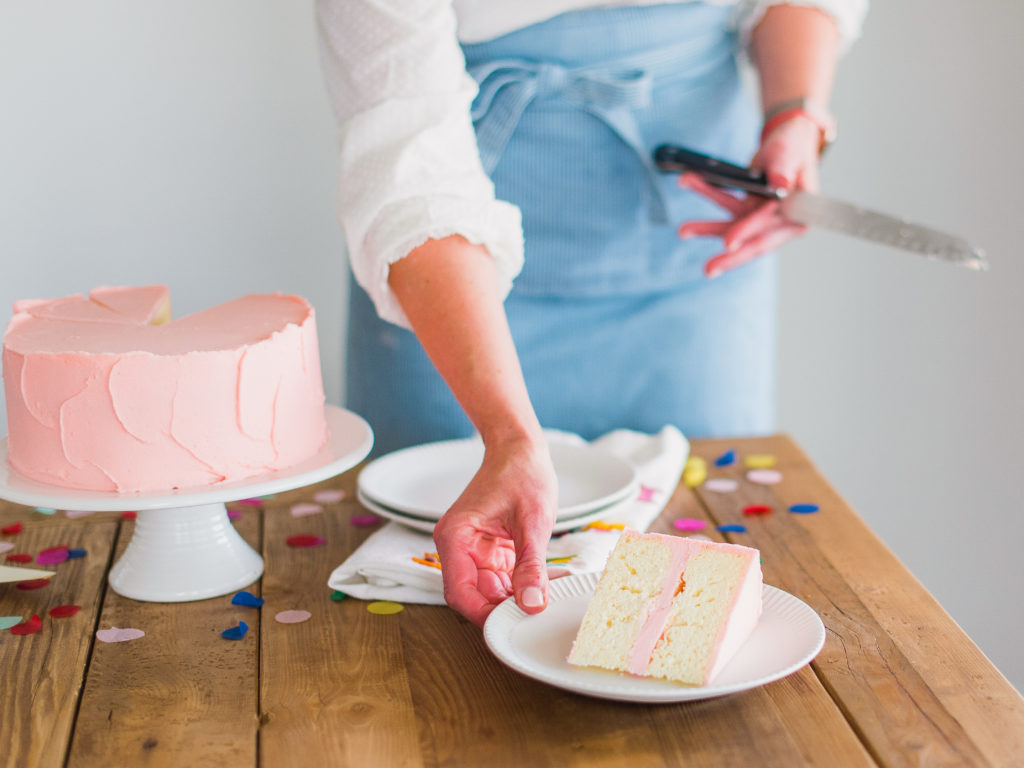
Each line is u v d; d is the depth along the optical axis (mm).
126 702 763
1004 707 729
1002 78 2041
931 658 799
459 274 968
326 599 933
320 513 1142
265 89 1956
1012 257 2104
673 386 1556
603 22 1344
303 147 1993
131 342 909
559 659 753
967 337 2156
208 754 696
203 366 867
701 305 1539
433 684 778
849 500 2270
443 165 1028
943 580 2250
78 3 1861
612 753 687
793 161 1314
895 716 720
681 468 1214
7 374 911
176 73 1921
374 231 1014
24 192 1918
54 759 693
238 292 2041
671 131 1437
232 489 870
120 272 1986
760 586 779
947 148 2084
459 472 1165
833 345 2207
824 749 687
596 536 982
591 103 1384
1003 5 2010
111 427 865
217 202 1992
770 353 1654
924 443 2223
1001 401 2162
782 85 1418
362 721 731
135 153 1941
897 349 2195
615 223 1460
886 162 2105
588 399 1548
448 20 1072
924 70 2055
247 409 891
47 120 1897
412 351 1463
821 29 1442
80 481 881
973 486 2211
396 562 921
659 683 718
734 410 1606
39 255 1948
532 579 765
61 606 917
